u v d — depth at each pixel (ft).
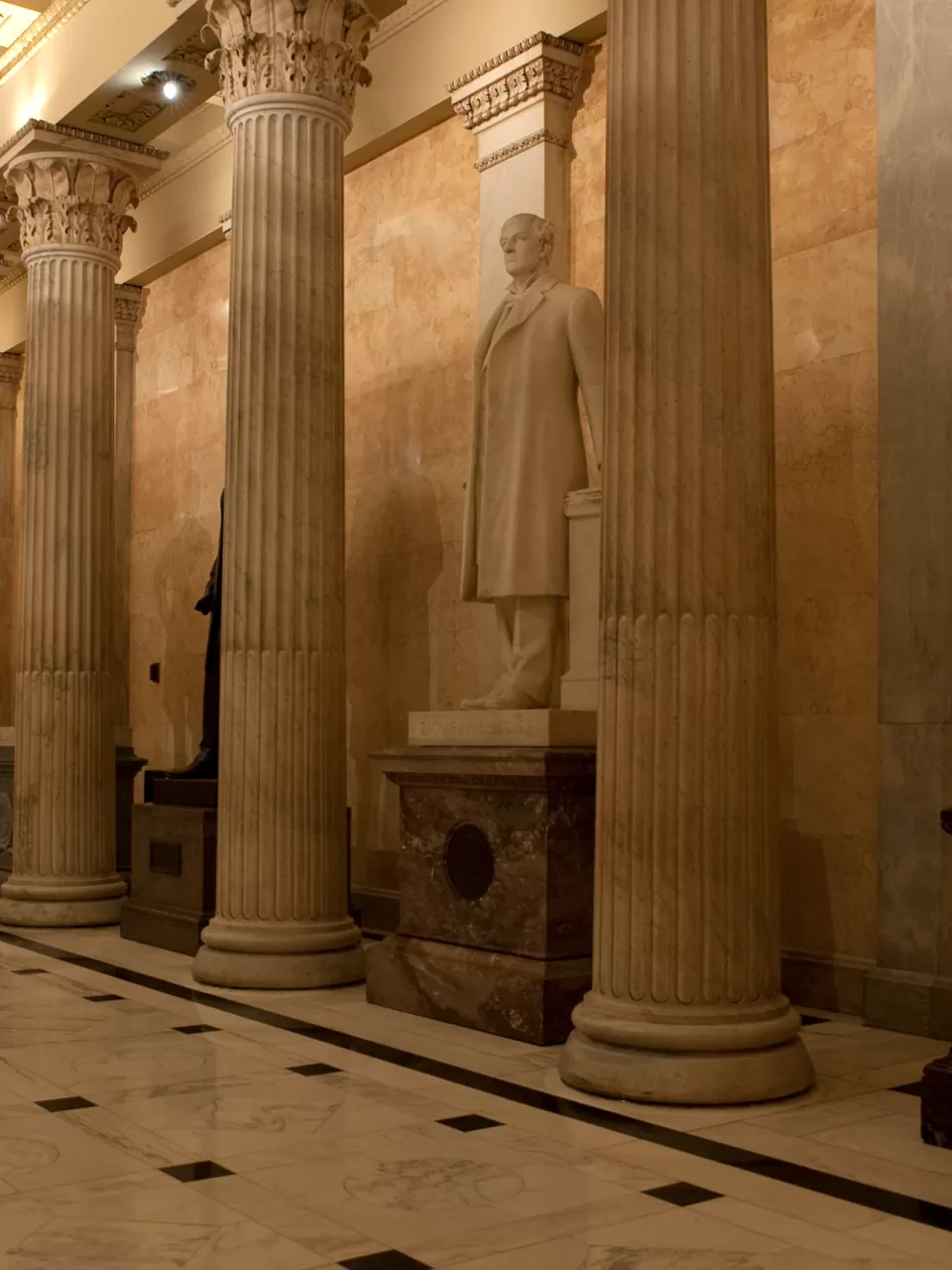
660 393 18.21
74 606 35.86
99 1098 17.90
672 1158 15.33
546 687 23.80
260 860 26.27
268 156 27.17
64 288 36.81
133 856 32.96
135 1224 13.19
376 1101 17.74
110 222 37.47
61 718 35.47
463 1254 12.44
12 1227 13.08
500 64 31.04
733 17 18.67
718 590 17.98
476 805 22.93
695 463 18.07
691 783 17.80
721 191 18.37
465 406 33.14
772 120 26.48
